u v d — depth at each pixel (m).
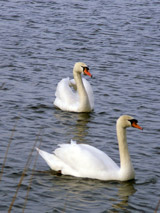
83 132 16.62
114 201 12.15
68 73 22.84
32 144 15.19
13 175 13.09
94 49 26.66
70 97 19.06
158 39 29.03
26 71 22.55
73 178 13.30
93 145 15.50
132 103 19.50
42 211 11.43
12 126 16.48
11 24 30.27
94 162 13.39
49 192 12.38
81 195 12.36
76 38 28.38
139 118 17.92
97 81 21.97
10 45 26.14
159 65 24.58
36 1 36.69
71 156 13.58
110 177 13.28
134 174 13.41
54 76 22.30
